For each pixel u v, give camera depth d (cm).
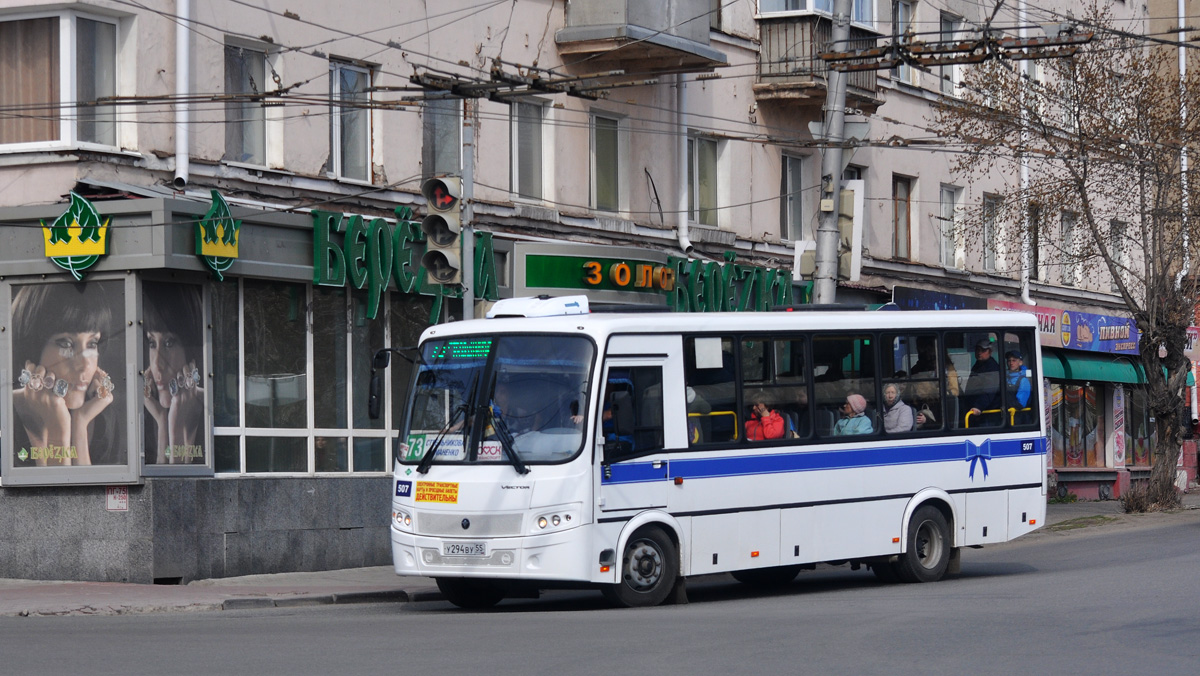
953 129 3145
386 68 2069
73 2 1731
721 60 2523
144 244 1703
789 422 1588
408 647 1090
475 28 2203
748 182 2780
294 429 1917
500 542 1410
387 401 2059
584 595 1723
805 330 1616
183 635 1190
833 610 1352
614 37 2305
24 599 1555
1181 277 3027
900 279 3212
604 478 1416
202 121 1833
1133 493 2945
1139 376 3981
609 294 2327
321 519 1938
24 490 1777
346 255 1939
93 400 1741
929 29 3275
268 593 1625
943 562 1719
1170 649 1034
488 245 2144
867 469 1647
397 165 2089
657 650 1053
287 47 1938
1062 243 3738
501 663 989
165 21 1806
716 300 2603
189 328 1786
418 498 1466
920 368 1717
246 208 1828
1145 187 3077
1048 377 3566
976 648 1046
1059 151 3127
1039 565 1912
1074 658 995
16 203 1759
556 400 1429
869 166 3111
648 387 1471
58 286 1756
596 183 2456
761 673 936
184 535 1761
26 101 1767
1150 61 2928
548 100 2341
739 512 1529
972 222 3288
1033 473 1817
